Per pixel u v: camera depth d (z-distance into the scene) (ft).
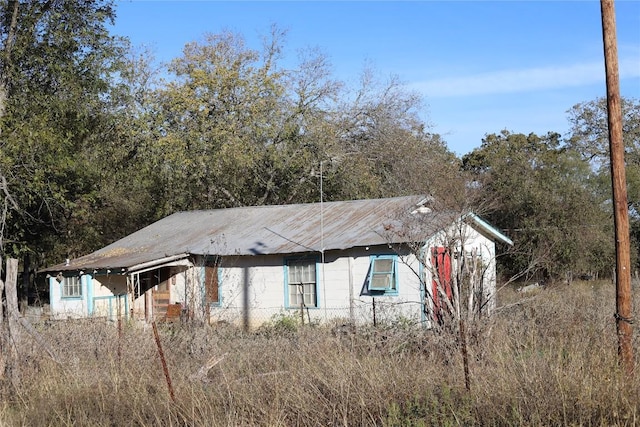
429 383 28.32
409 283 60.85
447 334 32.94
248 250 70.08
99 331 39.60
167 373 30.17
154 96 103.96
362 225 68.39
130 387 30.99
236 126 104.32
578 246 93.86
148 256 74.02
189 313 59.47
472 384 27.55
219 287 72.59
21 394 32.63
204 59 109.29
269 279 70.28
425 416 26.61
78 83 77.82
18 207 74.54
